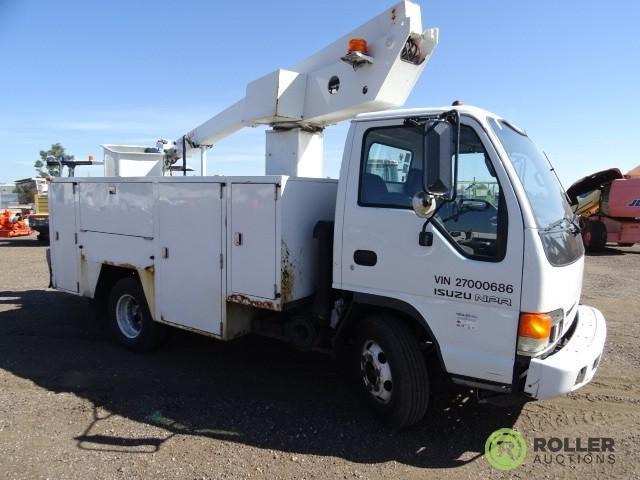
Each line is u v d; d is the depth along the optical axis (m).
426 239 3.35
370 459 3.35
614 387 4.57
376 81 4.36
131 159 6.98
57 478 3.08
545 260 3.01
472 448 3.50
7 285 9.35
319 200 4.28
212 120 6.52
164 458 3.32
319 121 5.13
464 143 3.32
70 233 5.98
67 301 7.91
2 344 5.75
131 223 5.17
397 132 3.53
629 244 16.00
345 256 3.77
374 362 3.75
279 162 5.38
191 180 4.53
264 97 4.96
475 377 3.26
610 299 8.41
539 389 2.97
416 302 3.44
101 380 4.67
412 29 4.20
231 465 3.25
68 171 7.43
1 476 3.09
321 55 4.91
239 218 4.18
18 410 4.02
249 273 4.15
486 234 3.16
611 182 15.49
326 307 4.00
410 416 3.57
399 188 3.50
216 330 4.47
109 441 3.54
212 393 4.40
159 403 4.18
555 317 3.14
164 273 4.88
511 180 3.09
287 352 5.50
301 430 3.73
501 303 3.10
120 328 5.60
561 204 3.89
